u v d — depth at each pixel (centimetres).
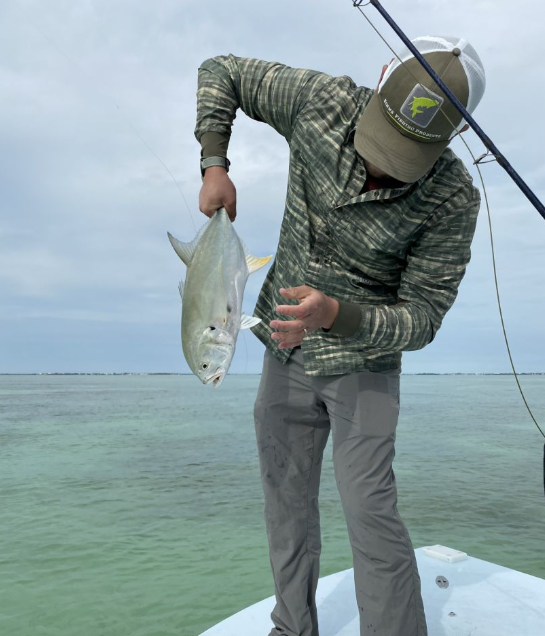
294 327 153
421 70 152
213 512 758
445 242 180
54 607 432
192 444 1566
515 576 272
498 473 1074
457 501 816
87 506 799
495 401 4041
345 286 192
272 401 210
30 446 1520
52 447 1501
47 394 5825
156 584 481
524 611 238
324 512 760
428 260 182
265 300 215
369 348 188
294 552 206
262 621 236
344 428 188
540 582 265
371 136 163
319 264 192
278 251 208
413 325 172
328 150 180
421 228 179
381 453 182
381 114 161
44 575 508
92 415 2752
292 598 204
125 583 483
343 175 179
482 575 274
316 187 186
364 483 180
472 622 229
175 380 17088
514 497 845
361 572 181
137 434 1838
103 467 1167
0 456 1332
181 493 891
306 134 184
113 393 6169
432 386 8925
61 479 1028
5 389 7925
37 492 906
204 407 3509
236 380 11700
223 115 195
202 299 158
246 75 198
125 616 412
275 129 204
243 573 511
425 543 604
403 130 156
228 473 1090
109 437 1744
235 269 164
